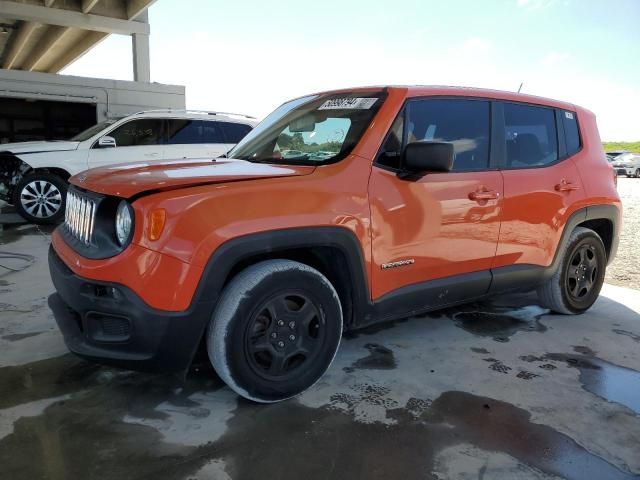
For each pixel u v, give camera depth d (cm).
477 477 212
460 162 323
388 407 266
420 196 295
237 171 266
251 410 260
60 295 265
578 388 292
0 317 379
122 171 280
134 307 225
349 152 281
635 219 1048
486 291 345
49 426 241
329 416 256
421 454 227
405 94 303
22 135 1814
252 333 250
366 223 273
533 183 354
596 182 405
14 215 904
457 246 316
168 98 1577
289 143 325
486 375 307
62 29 1908
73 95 1440
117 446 227
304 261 284
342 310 292
